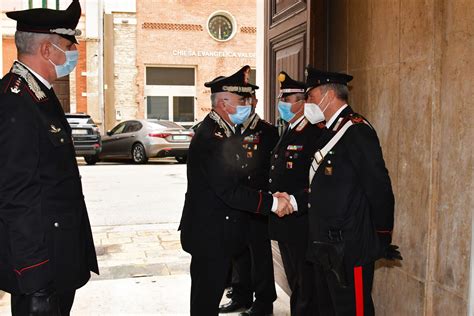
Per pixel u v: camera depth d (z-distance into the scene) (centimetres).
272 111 460
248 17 2022
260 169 342
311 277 318
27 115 231
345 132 258
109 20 1898
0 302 411
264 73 478
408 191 294
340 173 258
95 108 1875
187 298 416
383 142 316
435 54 268
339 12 358
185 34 1975
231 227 305
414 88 286
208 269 304
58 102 254
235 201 294
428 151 275
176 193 926
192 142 306
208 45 1997
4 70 1741
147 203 833
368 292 264
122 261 517
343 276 254
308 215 292
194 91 2020
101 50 1862
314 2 363
